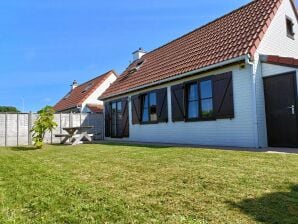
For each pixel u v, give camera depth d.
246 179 4.93
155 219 3.36
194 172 5.64
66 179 5.63
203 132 11.97
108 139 20.78
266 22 10.82
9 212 3.79
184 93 12.97
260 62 10.23
